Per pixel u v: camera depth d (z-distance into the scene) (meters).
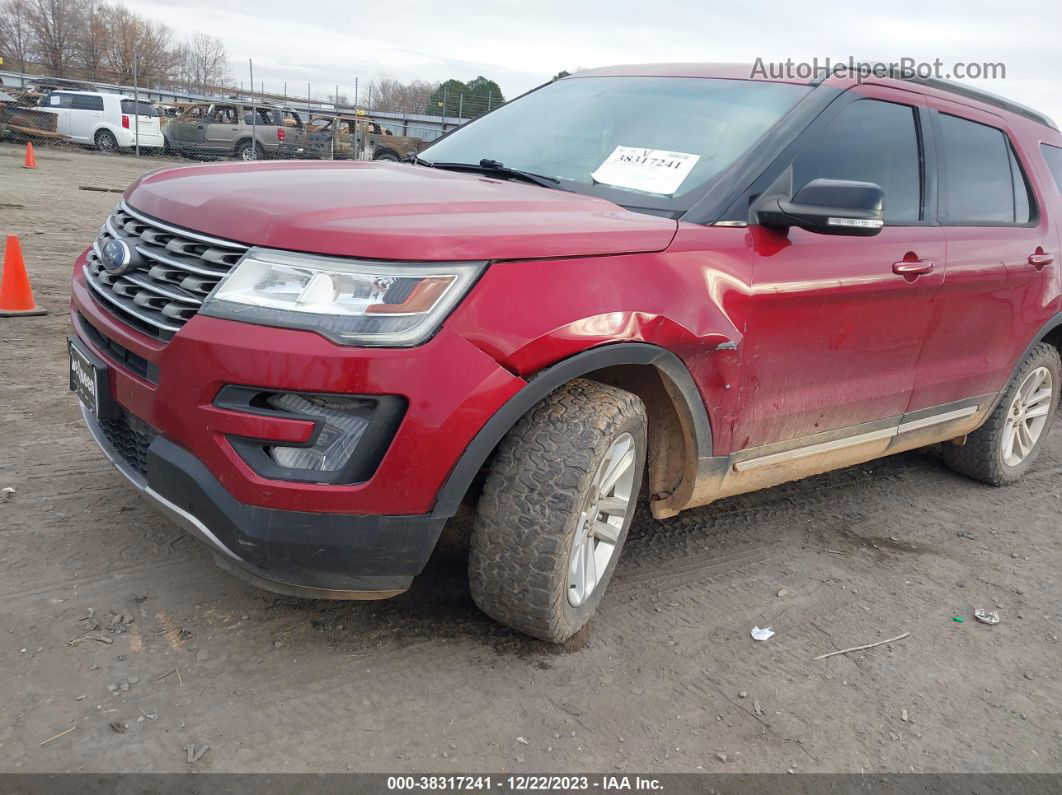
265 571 2.26
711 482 2.99
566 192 3.03
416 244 2.19
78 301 2.79
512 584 2.47
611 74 3.85
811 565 3.54
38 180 15.16
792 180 3.05
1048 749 2.56
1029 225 4.28
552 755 2.26
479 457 2.28
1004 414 4.47
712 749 2.37
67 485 3.38
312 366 2.12
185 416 2.22
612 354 2.46
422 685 2.47
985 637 3.14
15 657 2.37
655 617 2.99
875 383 3.49
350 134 23.34
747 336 2.85
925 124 3.73
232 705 2.30
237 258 2.25
